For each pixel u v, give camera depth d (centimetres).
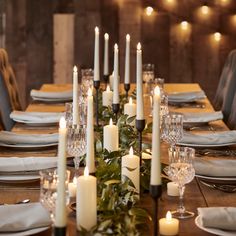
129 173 189
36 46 568
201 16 557
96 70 303
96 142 226
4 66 417
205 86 566
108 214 164
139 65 208
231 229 170
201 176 220
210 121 318
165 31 561
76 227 167
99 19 562
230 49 558
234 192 212
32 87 571
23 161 224
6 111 386
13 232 168
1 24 564
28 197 205
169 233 170
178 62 564
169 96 381
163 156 254
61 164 137
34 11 563
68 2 563
